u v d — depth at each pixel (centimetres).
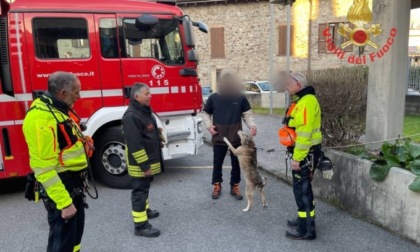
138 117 374
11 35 479
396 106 472
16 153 488
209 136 956
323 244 360
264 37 2148
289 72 380
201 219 433
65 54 504
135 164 376
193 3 2192
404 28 461
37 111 248
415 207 344
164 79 554
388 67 457
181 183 572
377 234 374
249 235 387
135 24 532
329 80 478
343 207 436
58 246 271
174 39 562
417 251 338
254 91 1812
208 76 2258
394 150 390
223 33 2206
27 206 495
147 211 436
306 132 345
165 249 362
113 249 364
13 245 380
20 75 484
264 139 873
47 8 493
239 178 500
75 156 270
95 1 517
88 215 451
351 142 489
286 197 498
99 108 521
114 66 523
